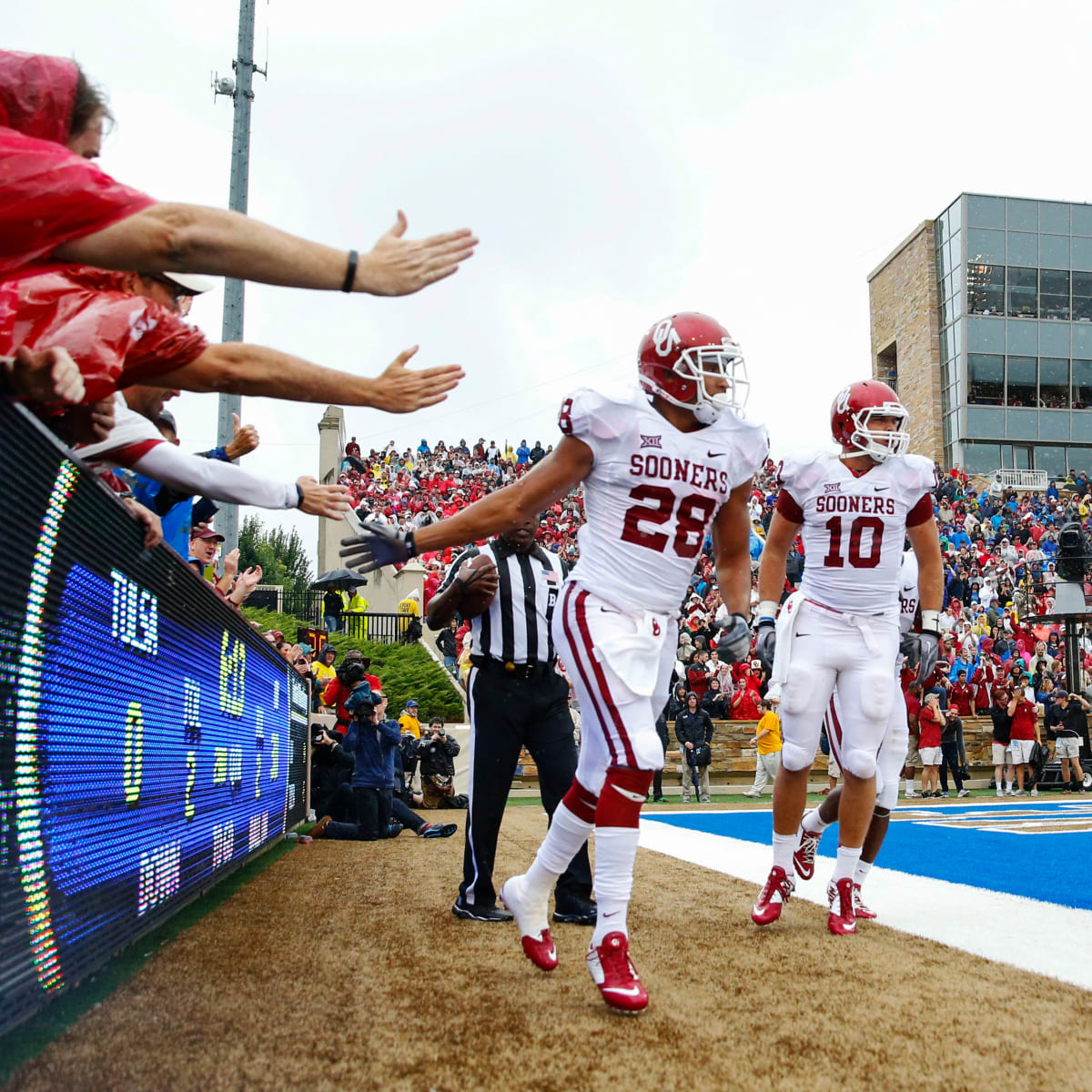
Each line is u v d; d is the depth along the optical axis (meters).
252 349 2.73
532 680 4.62
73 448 2.98
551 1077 2.26
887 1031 2.64
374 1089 2.16
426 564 22.78
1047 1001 2.96
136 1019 2.66
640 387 3.32
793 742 4.24
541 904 3.32
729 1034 2.61
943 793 15.87
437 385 2.85
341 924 4.16
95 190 2.07
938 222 42.25
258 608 20.86
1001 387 40.38
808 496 4.45
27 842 2.51
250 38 18.16
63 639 2.75
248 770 6.02
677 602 3.34
